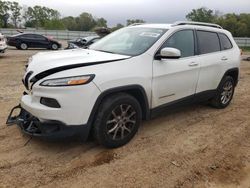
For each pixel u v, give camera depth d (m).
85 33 41.88
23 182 3.45
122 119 4.22
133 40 4.86
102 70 3.92
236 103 7.00
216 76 5.91
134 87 4.22
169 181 3.59
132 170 3.78
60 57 4.20
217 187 3.54
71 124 3.76
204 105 6.63
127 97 4.18
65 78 3.68
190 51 5.25
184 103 5.27
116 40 5.13
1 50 15.41
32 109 3.85
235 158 4.24
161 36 4.75
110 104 4.00
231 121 5.70
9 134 4.61
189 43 5.25
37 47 23.28
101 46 5.11
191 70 5.16
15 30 39.53
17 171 3.65
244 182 3.68
